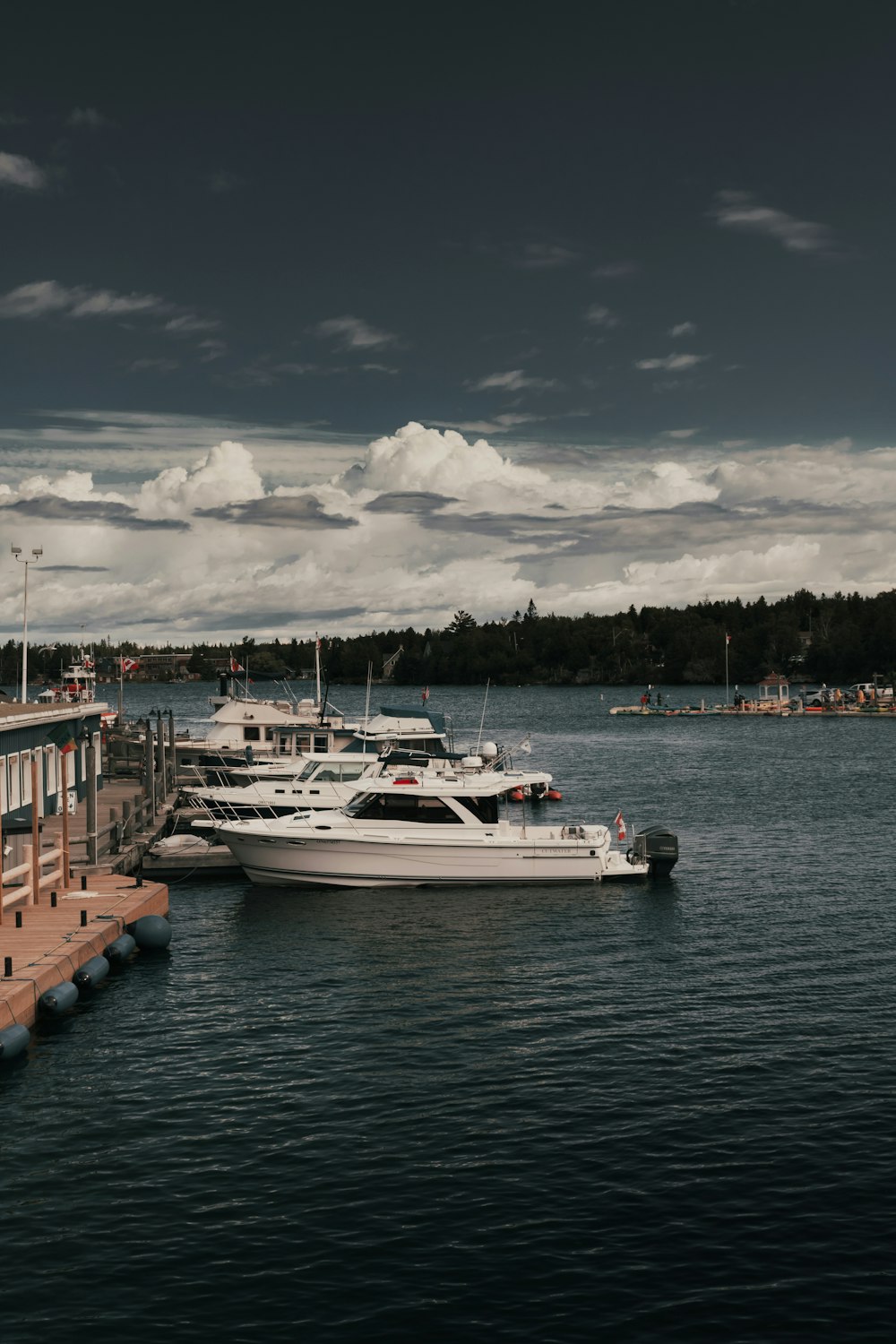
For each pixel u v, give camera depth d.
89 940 27.62
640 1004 26.28
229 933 33.25
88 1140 18.88
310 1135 19.06
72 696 85.56
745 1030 24.28
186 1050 23.16
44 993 24.80
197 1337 13.57
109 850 38.12
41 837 39.00
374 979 28.41
